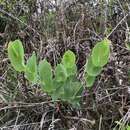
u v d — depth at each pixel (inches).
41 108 19.0
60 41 21.5
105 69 19.4
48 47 21.3
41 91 19.0
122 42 21.6
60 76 15.9
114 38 21.8
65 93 16.3
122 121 17.6
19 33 22.8
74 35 21.4
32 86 19.4
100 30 22.5
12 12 24.4
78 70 20.8
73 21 23.0
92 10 23.4
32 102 18.9
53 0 23.8
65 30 22.2
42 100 18.9
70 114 18.4
